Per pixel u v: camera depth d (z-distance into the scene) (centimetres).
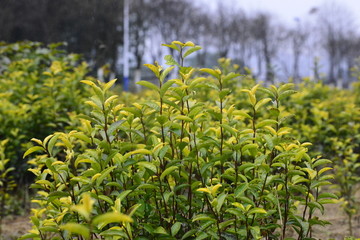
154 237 254
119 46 3167
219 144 276
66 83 714
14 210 619
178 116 262
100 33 3061
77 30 3097
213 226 261
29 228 550
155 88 271
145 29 4422
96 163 253
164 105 288
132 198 272
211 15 5131
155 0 4444
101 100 256
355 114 703
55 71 694
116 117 300
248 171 293
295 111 725
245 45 5309
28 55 852
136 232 258
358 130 731
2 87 739
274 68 870
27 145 605
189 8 4806
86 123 277
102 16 3072
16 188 663
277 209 292
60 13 3130
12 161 645
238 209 261
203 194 271
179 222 253
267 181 272
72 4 3109
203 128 338
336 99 788
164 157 277
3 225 565
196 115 275
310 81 864
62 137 274
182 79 292
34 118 664
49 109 670
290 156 282
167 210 282
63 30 3216
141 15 4269
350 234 479
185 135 303
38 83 775
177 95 290
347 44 5141
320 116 675
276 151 315
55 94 685
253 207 269
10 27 3238
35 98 688
